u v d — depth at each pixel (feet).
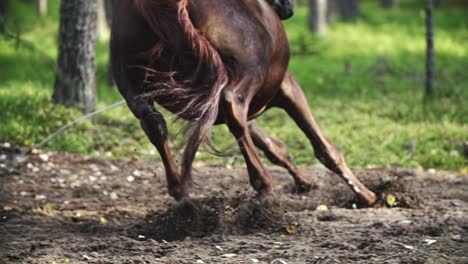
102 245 32.55
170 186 35.91
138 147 60.64
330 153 41.14
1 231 35.76
